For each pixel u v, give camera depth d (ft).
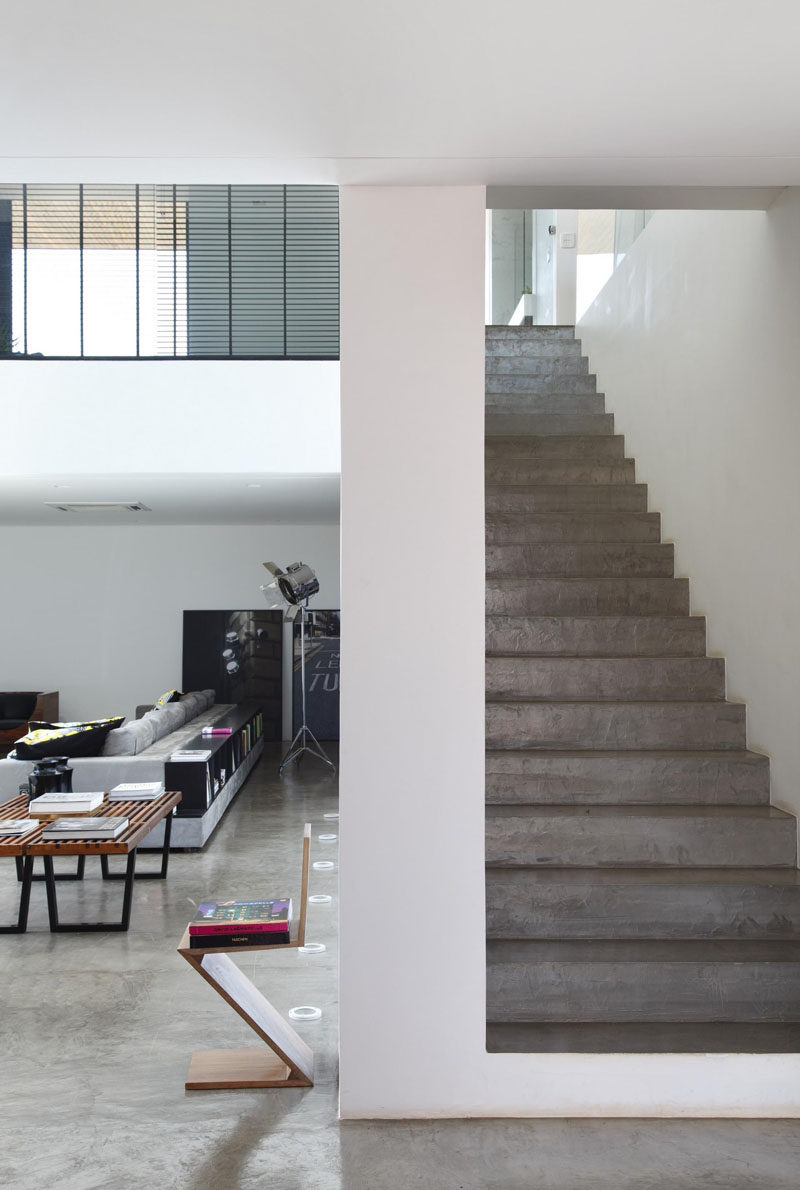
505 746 14.73
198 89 8.41
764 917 12.22
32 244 27.14
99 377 25.41
